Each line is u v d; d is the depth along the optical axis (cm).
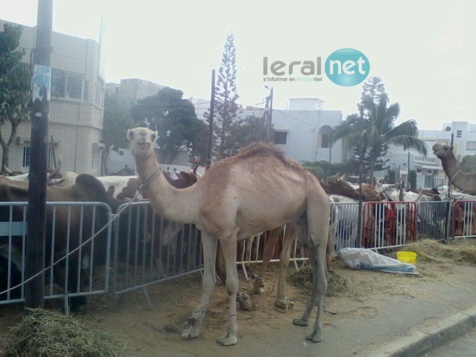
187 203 540
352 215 1050
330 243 806
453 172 1199
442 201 1320
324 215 597
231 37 3509
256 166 570
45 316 470
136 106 3741
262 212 557
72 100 2797
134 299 669
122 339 525
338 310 682
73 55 2777
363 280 858
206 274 553
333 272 822
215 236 554
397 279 882
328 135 4672
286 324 609
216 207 530
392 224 1153
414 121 3866
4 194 578
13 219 566
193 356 496
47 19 502
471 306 742
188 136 3741
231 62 3534
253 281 777
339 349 540
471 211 1412
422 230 1266
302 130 4706
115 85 4525
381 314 674
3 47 2247
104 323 574
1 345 477
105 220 657
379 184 2230
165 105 3716
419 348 583
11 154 2647
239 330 577
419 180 5078
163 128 3734
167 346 518
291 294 748
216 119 3700
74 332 456
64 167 2806
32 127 508
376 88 3941
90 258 604
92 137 2953
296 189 583
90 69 2842
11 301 535
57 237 592
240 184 545
